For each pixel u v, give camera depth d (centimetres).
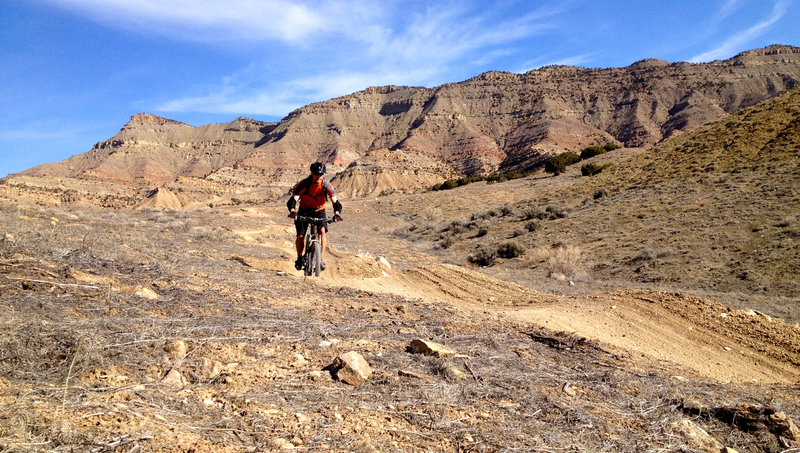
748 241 2502
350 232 5222
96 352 369
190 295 683
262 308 684
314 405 357
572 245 3203
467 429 348
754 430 407
